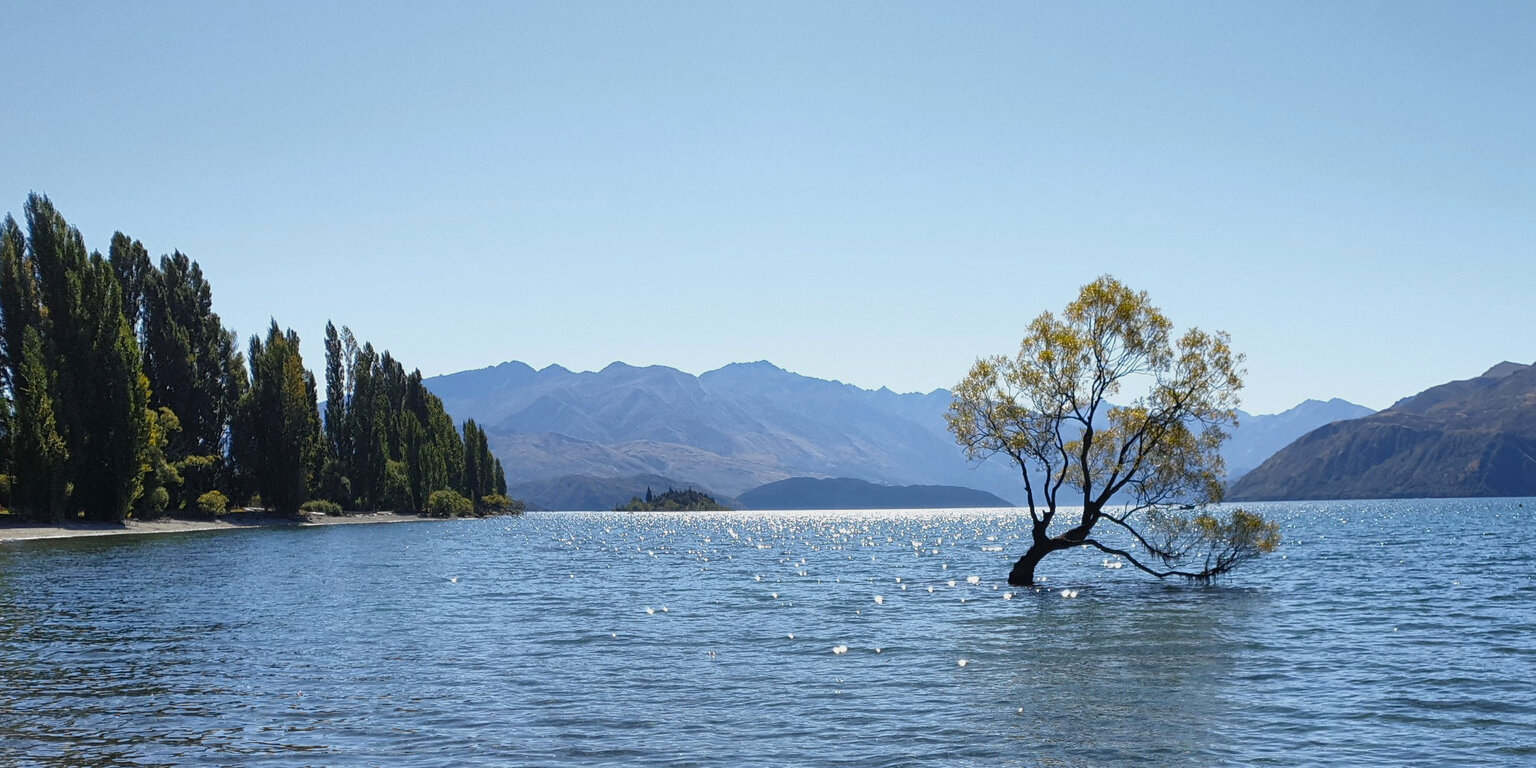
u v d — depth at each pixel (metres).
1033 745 23.25
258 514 139.62
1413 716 26.09
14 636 38.47
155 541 97.81
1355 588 59.41
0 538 90.25
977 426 57.47
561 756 22.11
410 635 39.94
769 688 29.50
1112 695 28.61
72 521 104.19
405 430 188.75
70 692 28.27
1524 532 138.38
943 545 134.75
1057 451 58.66
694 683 30.25
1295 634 40.44
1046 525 60.38
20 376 100.06
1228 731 24.58
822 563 91.81
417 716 25.69
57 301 102.00
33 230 102.69
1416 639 38.97
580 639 39.25
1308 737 24.03
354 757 21.91
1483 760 22.20
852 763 21.78
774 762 21.77
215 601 50.44
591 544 134.12
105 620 43.12
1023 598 54.94
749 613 48.62
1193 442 54.56
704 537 171.25
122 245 125.12
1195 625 43.28
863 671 32.34
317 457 161.12
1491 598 53.56
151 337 124.75
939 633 41.16
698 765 21.52
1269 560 84.06
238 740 23.22
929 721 25.45
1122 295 54.72
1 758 21.61
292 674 31.25
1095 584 62.56
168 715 25.58
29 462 97.06
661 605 52.47
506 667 32.78
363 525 160.00
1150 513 57.66
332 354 173.88
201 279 136.38
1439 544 110.06
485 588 61.53
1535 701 27.84
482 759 21.84
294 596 53.44
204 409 130.50
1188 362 54.22
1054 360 55.75
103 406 104.00
